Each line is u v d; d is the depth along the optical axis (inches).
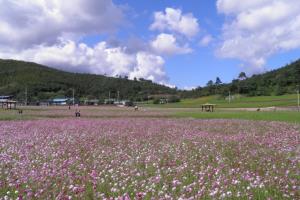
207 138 946.7
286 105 4175.7
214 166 524.4
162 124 1547.7
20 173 472.7
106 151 695.7
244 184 409.4
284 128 1274.6
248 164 547.2
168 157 616.1
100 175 466.9
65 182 422.0
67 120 1828.2
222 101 6427.2
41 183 415.5
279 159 583.5
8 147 771.4
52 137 978.7
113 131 1194.0
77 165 537.6
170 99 7721.5
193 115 2422.5
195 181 422.9
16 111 3026.6
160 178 437.7
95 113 2815.0
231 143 831.7
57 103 7170.3
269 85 7455.7
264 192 370.0
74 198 361.4
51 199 358.9
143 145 795.4
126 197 346.0
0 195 371.2
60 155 653.3
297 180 429.7
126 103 6515.8
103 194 365.4
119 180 439.5
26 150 714.2
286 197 355.3
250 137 968.9
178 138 956.0
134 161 576.7
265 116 2075.5
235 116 2167.8
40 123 1565.0
